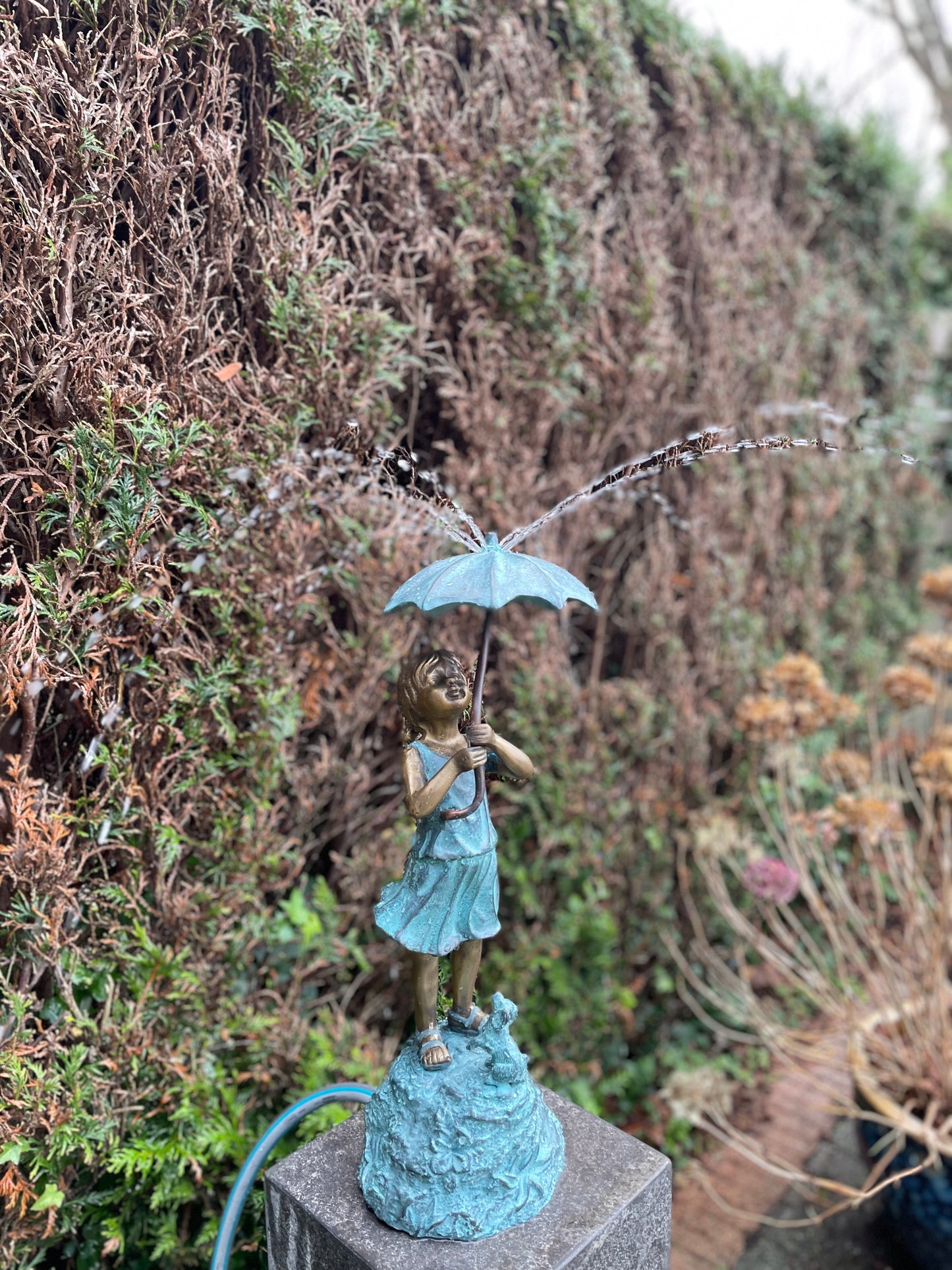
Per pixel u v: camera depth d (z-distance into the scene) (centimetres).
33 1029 134
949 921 201
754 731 218
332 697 159
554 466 186
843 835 270
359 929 167
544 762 183
